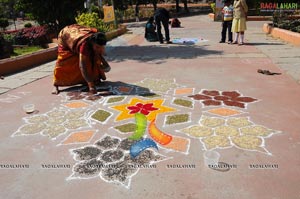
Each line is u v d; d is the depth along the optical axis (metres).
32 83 6.89
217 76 6.73
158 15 11.50
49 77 7.39
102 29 13.70
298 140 3.81
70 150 3.82
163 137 4.00
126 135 4.11
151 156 3.58
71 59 6.00
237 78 6.51
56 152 3.79
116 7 26.77
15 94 6.12
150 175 3.23
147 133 4.14
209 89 5.85
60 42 5.97
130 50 10.68
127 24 22.72
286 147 3.66
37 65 8.88
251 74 6.79
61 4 11.07
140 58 9.12
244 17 10.31
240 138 3.90
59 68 5.99
